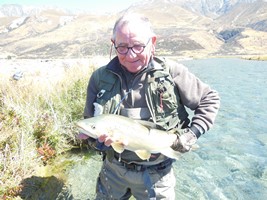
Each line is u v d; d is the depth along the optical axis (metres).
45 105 1.85
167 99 0.83
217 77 5.88
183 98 0.87
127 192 1.01
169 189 0.95
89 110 0.94
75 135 1.72
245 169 1.60
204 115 0.87
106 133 0.77
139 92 0.85
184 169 1.57
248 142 2.01
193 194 1.33
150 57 0.84
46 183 1.29
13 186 1.13
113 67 0.86
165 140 0.81
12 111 1.50
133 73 0.85
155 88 0.83
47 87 2.02
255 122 2.49
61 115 1.79
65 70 2.50
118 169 0.93
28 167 1.32
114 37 0.81
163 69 0.84
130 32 0.78
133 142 0.78
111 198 1.00
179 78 0.86
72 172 1.44
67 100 1.94
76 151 1.67
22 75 2.15
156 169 0.92
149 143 0.80
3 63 6.22
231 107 3.04
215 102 0.89
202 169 1.58
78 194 1.27
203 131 0.87
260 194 1.35
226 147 1.91
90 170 1.47
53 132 1.61
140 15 0.81
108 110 0.86
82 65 2.51
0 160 1.18
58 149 1.62
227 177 1.50
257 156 1.77
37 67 4.42
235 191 1.37
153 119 0.84
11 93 1.85
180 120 0.91
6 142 1.31
